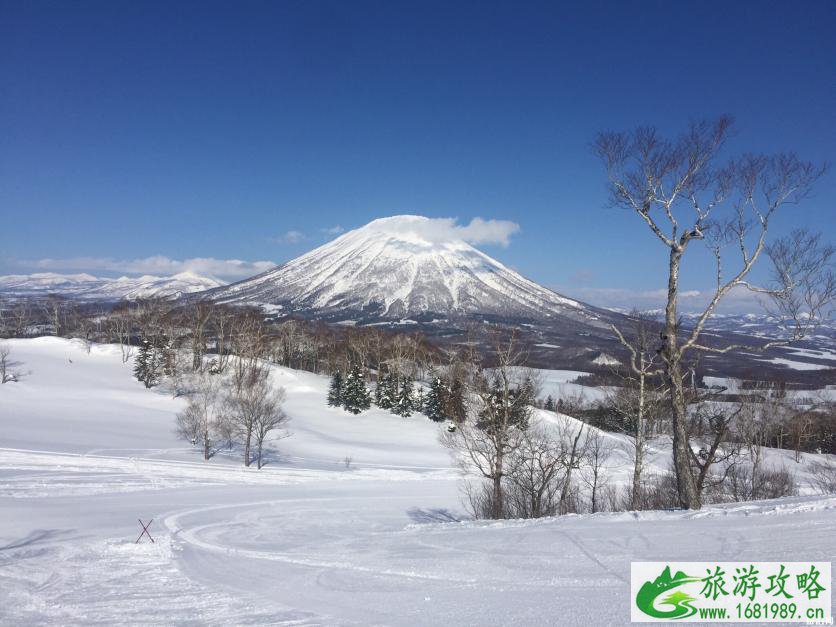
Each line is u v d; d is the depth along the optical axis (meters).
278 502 31.11
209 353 99.06
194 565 12.31
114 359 96.19
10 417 62.47
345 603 8.48
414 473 51.31
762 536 9.59
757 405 48.16
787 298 14.77
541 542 11.10
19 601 9.66
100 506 26.83
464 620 7.14
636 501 21.59
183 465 47.25
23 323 132.38
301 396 86.00
